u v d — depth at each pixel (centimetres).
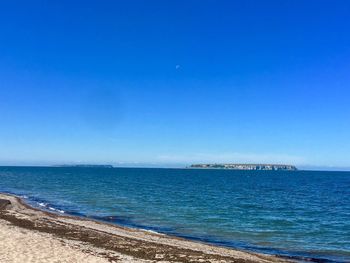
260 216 4400
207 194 7444
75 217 3778
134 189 8319
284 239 3106
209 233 3250
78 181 11538
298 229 3600
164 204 5325
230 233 3284
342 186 11544
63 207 4762
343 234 3381
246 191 8700
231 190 8881
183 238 2953
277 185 11706
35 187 8531
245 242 2936
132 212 4406
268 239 3088
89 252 2055
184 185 10512
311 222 4075
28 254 1812
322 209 5362
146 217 4041
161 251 2270
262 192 8512
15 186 8819
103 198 6031
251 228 3566
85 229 2975
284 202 6256
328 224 3959
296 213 4819
